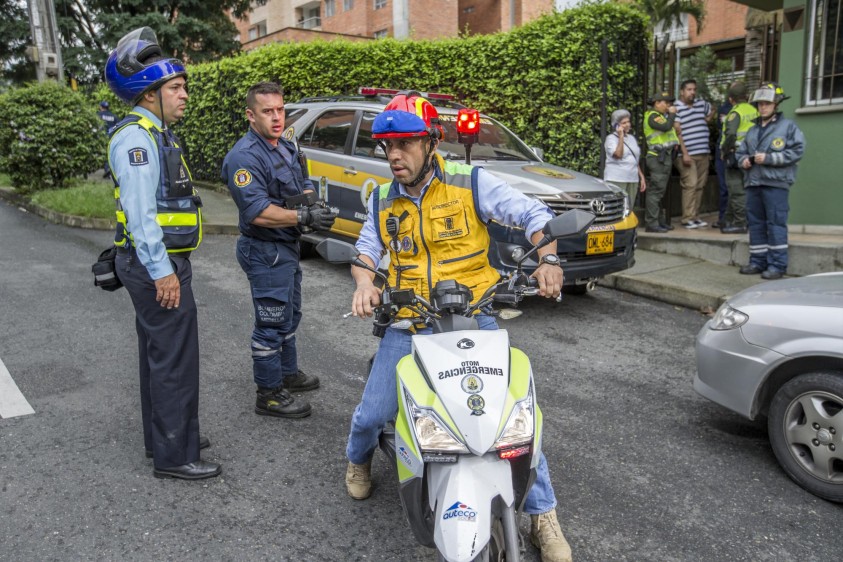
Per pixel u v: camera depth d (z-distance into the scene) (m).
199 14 28.55
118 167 3.17
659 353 5.65
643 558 3.03
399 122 2.62
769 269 7.50
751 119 8.80
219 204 12.05
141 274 3.32
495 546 2.28
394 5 19.72
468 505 2.17
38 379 4.77
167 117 3.33
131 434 4.04
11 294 6.74
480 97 10.80
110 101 16.98
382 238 2.95
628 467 3.81
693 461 3.89
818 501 3.51
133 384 4.73
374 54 11.94
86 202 10.77
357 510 3.33
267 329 4.18
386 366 2.93
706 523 3.30
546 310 6.82
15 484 3.46
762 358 3.73
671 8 19.56
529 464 2.39
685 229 9.70
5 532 3.07
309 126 8.12
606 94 9.38
